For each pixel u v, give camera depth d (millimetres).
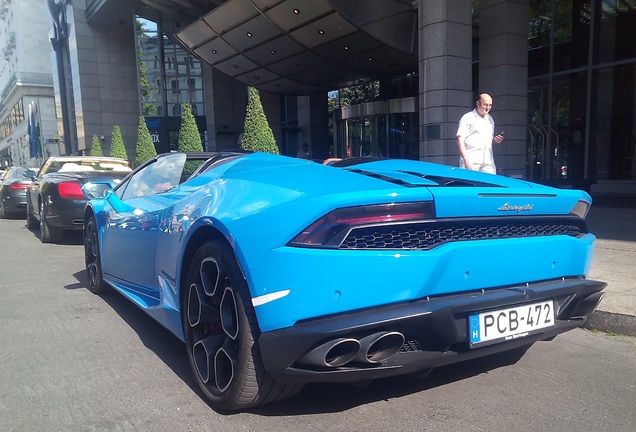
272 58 17500
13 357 3607
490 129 6051
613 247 6648
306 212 2268
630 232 7840
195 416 2672
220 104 25719
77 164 10773
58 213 8805
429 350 2414
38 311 4793
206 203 2836
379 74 18984
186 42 18797
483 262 2494
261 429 2518
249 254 2357
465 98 11234
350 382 2312
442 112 11031
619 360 3453
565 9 13984
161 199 3713
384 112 18000
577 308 2902
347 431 2492
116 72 36375
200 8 22922
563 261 2838
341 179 2613
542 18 14609
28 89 67750
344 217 2256
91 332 4168
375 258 2240
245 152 4090
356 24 13727
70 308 4898
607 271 5309
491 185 2889
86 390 3035
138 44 31766
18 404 2857
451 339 2363
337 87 21359
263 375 2447
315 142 23406
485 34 12125
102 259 4984
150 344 3865
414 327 2297
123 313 4719
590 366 3346
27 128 68312
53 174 9531
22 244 9312
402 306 2307
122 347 3801
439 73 11000
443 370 3266
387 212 2320
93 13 33906
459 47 11062
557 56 14336
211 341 2764
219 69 19891
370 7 13781
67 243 9422
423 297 2375
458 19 11008
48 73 69125
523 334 2615
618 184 13586
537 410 2715
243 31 16312
